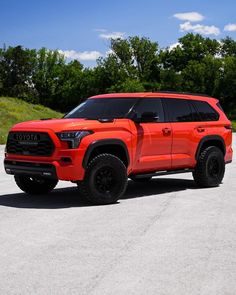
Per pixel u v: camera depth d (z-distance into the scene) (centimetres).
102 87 10850
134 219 677
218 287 405
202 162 973
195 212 730
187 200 839
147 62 11012
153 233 594
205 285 410
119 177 802
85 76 11244
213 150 991
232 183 1066
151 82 11006
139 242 551
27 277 429
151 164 872
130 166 836
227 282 418
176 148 922
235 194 908
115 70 10531
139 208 762
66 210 743
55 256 494
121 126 820
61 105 11319
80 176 767
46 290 397
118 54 10738
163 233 595
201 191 946
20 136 801
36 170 779
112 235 583
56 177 761
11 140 817
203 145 1004
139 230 610
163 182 1088
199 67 10525
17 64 9856
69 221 662
